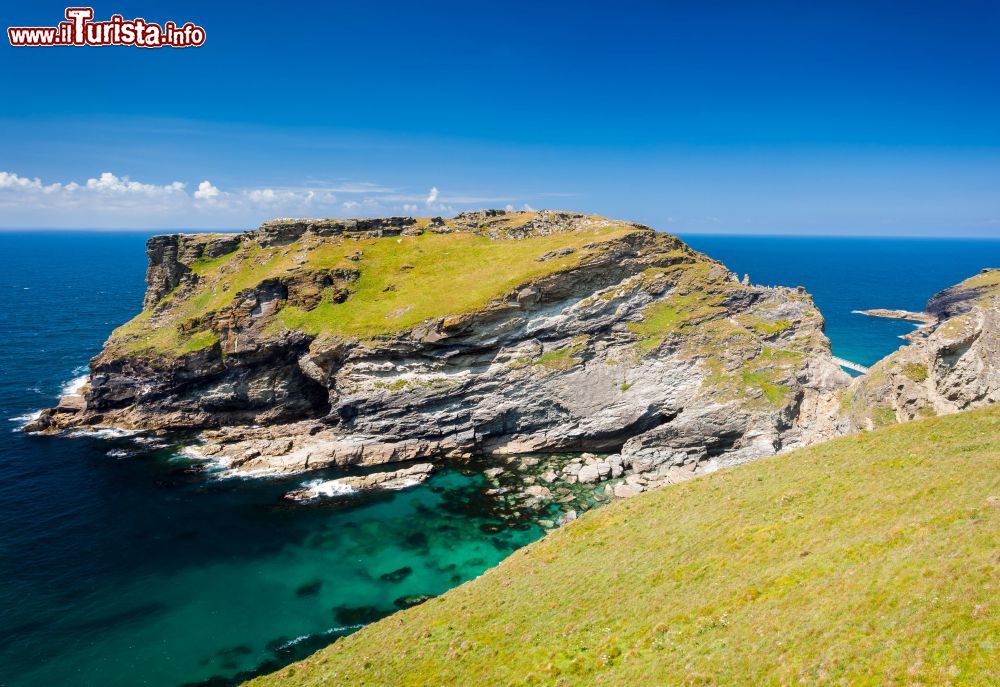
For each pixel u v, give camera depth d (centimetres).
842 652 2133
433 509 7112
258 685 3584
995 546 2330
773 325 9344
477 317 8569
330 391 9206
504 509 7100
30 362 13100
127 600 5338
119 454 8462
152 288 11181
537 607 3559
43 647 4725
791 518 3534
